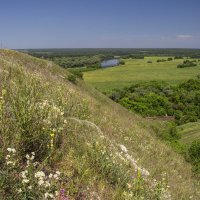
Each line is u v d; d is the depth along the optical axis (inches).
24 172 140.8
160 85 3282.5
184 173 520.4
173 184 364.8
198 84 3284.9
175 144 871.7
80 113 313.7
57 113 216.1
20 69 322.3
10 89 223.1
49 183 156.2
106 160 224.4
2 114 176.7
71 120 274.7
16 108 184.5
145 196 209.9
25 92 211.5
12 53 1031.0
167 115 2728.8
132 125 739.4
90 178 193.3
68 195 163.6
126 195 190.2
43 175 142.9
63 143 209.3
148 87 3233.3
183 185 393.4
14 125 175.9
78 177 187.9
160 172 382.9
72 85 1119.0
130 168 261.0
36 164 166.7
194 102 2859.3
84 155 211.9
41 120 189.8
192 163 669.9
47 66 1139.3
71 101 327.9
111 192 197.9
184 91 3083.2
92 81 4751.5
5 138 162.2
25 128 177.3
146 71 5999.0
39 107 198.7
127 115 1106.1
